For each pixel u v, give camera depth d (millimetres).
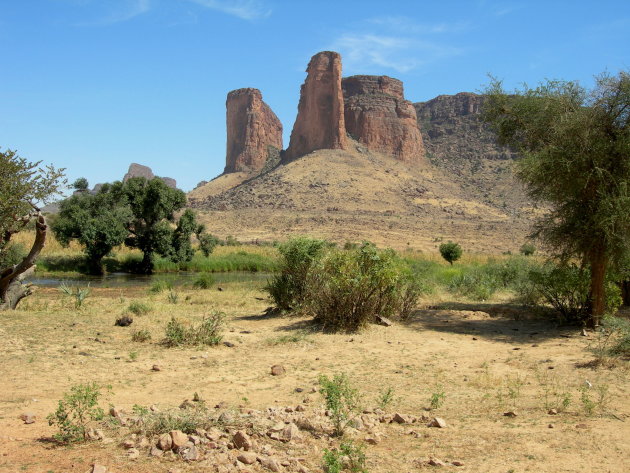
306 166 171250
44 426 5238
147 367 8477
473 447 4770
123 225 39906
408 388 7281
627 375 7535
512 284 21500
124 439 4797
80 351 9383
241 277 35219
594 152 12148
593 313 12414
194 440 4598
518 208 152500
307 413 5785
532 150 15039
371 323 12664
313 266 14383
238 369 8438
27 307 15773
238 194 165125
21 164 15125
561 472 4137
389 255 13008
